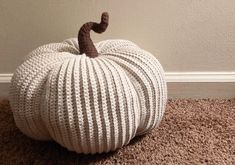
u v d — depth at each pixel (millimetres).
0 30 1389
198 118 1379
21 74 1063
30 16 1355
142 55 1102
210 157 1165
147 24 1376
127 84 1021
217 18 1368
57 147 1206
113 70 1019
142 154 1177
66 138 1028
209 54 1456
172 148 1207
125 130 1045
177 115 1400
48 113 1000
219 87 1528
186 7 1342
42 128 1103
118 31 1392
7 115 1389
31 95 1035
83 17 1356
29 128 1108
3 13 1347
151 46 1430
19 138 1252
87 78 983
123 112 1016
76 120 984
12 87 1088
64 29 1385
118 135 1042
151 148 1204
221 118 1379
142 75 1059
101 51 1183
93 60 1058
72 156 1163
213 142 1239
